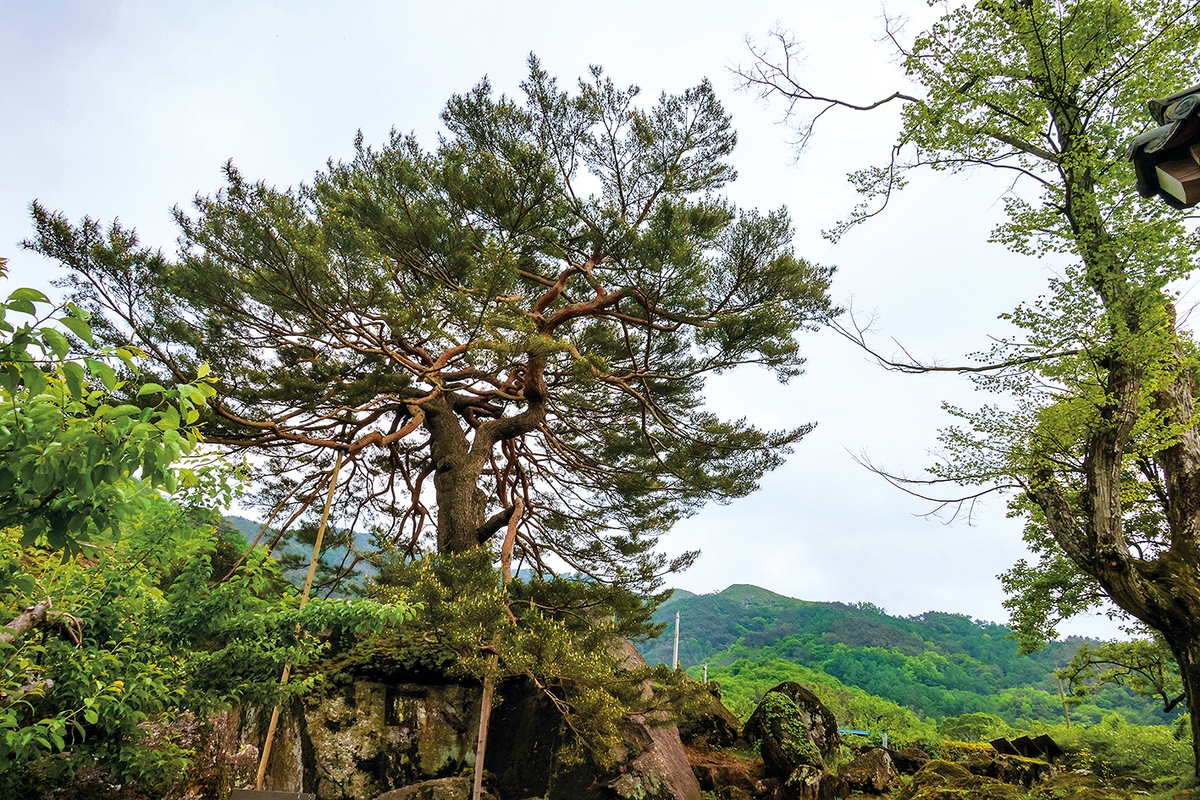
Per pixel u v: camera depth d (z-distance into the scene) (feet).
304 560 53.98
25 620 17.95
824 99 37.68
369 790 32.83
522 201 44.60
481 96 49.29
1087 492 36.45
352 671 35.70
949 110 37.14
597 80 50.08
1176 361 36.99
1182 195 11.94
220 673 21.44
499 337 38.75
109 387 10.05
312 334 45.37
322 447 49.62
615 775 33.91
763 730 43.09
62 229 35.50
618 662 33.83
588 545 58.95
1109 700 195.83
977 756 45.29
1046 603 56.24
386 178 50.01
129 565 20.62
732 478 56.59
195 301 42.39
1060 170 36.47
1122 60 35.19
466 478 50.06
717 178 52.95
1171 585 35.47
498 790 35.45
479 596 31.50
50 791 19.53
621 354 56.75
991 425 36.27
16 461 9.99
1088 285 34.01
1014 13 35.24
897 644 331.57
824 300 50.11
